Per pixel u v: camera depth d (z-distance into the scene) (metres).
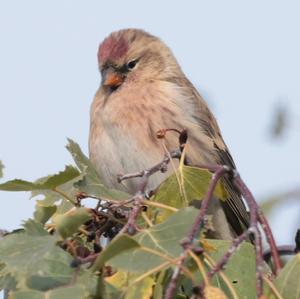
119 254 5.28
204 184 7.18
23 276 5.51
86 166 7.18
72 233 5.86
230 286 5.43
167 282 5.98
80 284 5.38
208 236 7.23
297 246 7.01
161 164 7.13
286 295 5.84
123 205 6.70
